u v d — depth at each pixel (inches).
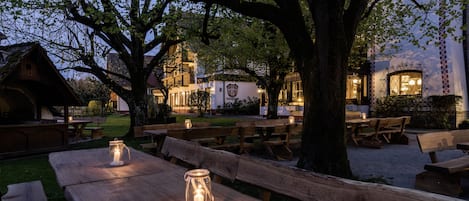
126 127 699.4
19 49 339.6
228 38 495.5
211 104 1216.8
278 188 103.4
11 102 418.6
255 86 1290.6
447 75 581.3
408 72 649.6
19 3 317.4
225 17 362.9
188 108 1451.8
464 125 547.8
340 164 209.9
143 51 475.2
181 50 566.6
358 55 555.2
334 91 211.2
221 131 288.8
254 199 92.6
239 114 1197.1
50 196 184.7
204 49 595.5
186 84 1469.0
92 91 1353.3
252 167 115.9
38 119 412.8
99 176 119.0
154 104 544.4
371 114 713.0
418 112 614.2
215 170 133.8
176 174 122.0
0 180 225.6
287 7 226.4
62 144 376.2
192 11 388.2
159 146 275.6
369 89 733.9
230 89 1237.7
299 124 334.6
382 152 346.9
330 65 210.4
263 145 326.6
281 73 616.7
